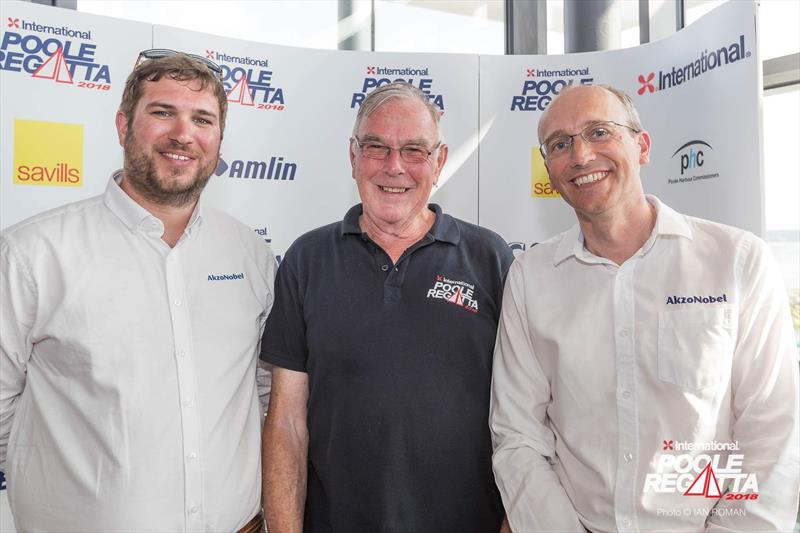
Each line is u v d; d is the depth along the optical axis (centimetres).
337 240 195
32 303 159
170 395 161
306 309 186
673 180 302
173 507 157
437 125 191
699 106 285
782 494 143
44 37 265
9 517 253
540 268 178
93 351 156
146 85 168
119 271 164
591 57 328
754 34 254
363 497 173
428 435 173
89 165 276
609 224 166
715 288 156
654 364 157
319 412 180
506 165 334
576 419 164
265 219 312
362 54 323
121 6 322
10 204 263
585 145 163
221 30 350
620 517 156
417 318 179
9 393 164
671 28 366
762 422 148
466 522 176
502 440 170
